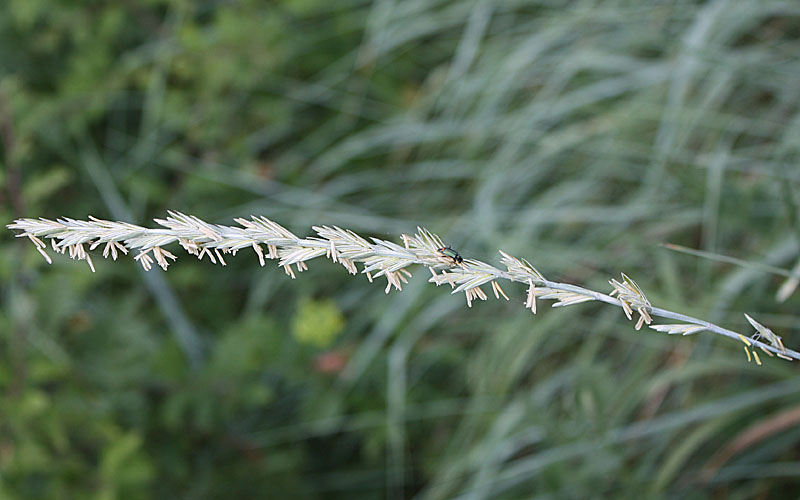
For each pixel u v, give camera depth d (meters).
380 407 1.74
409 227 1.95
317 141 2.24
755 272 1.38
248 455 1.70
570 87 2.07
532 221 1.77
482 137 2.01
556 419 1.49
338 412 1.70
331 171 2.23
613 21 2.03
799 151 1.51
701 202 1.53
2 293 1.65
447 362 1.84
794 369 1.30
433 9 2.33
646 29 1.99
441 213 2.04
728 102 1.86
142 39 2.24
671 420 1.32
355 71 2.29
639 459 1.45
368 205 2.10
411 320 1.80
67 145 2.08
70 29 2.18
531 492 1.48
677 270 1.62
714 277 1.52
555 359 1.69
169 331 1.95
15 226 0.87
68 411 1.50
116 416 1.60
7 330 1.50
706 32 1.75
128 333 1.65
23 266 1.53
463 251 1.77
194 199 2.11
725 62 1.72
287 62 2.28
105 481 1.42
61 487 1.41
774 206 1.48
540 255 1.70
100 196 2.08
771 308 1.38
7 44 2.15
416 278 1.81
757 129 1.74
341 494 1.78
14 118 1.93
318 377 1.73
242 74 2.10
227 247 0.88
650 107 1.82
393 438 1.64
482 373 1.66
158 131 2.21
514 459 1.64
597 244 1.73
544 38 2.04
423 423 1.82
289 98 2.27
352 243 0.88
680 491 1.35
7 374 1.44
